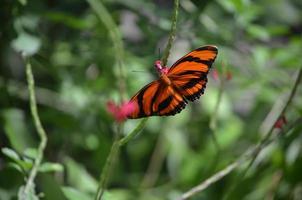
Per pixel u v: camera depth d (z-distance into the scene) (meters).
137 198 1.92
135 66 1.76
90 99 1.77
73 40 1.76
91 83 1.78
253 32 1.76
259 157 1.79
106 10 1.74
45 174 1.60
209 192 1.85
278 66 1.84
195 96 1.44
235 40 1.77
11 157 1.55
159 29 1.74
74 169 1.79
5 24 1.63
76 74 1.78
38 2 1.66
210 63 1.44
